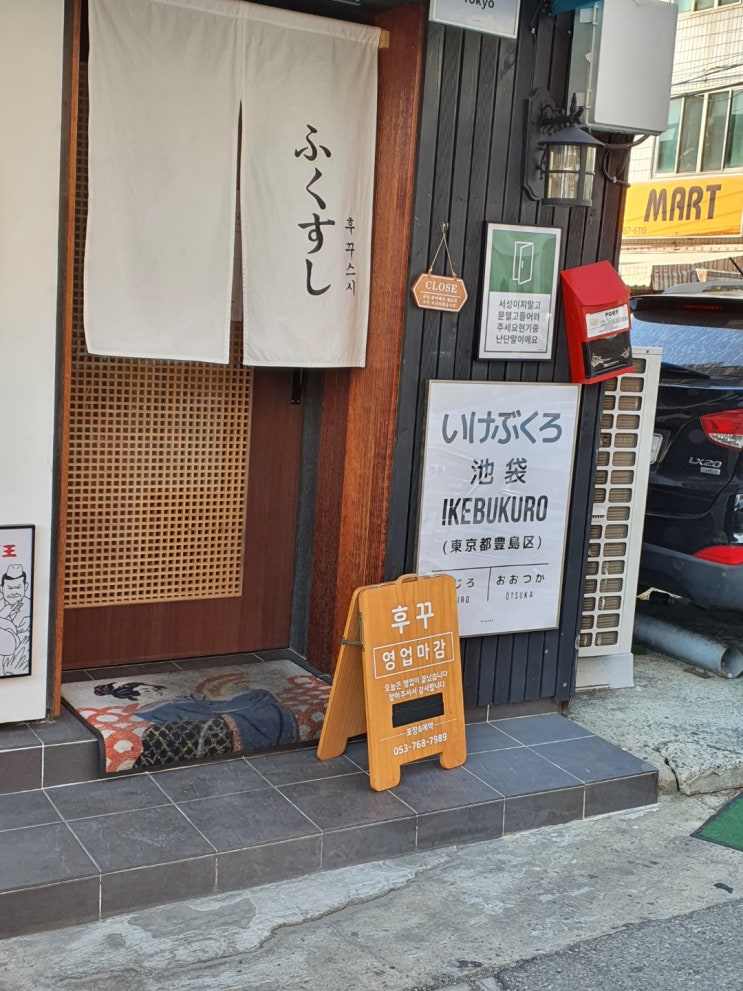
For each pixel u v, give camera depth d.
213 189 4.27
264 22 4.25
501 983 3.46
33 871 3.53
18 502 4.04
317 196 4.50
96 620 5.00
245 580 5.34
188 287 4.28
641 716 5.50
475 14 4.33
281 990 3.32
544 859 4.28
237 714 4.55
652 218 21.11
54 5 3.81
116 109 4.04
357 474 4.86
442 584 4.58
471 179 4.65
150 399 4.92
